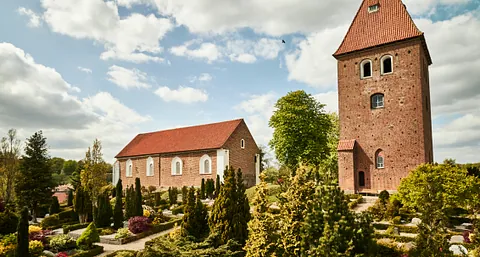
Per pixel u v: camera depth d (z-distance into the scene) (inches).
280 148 1615.4
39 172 1371.8
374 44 1148.5
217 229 515.8
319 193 332.2
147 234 856.3
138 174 2107.5
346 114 1192.2
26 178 1349.7
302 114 1595.7
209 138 1830.7
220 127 1878.7
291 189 375.9
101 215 930.1
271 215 400.2
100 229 880.9
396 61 1111.0
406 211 826.2
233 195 526.9
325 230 301.4
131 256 549.0
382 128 1119.6
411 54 1085.8
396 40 1100.5
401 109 1090.1
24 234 603.2
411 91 1077.1
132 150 2193.7
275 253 370.0
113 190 1973.4
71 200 1694.1
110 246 757.3
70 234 874.1
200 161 1790.1
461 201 730.8
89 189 1393.9
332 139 2090.3
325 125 1683.1
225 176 543.2
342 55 1216.8
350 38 1232.2
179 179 1873.8
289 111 1606.8
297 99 1630.2
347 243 296.8
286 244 356.5
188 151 1834.4
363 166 1141.1
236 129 1801.2
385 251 381.7
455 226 770.8
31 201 1330.0
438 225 330.6
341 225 305.7
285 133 1596.9
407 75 1088.2
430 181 363.3
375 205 881.5
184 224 576.1
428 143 1178.6
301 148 1585.9
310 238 320.2
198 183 1782.7
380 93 1134.4
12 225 906.1
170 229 930.7
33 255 673.0
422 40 1098.7
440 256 313.1
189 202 586.6
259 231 390.9
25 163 1366.9
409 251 341.4
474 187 743.1
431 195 345.4
